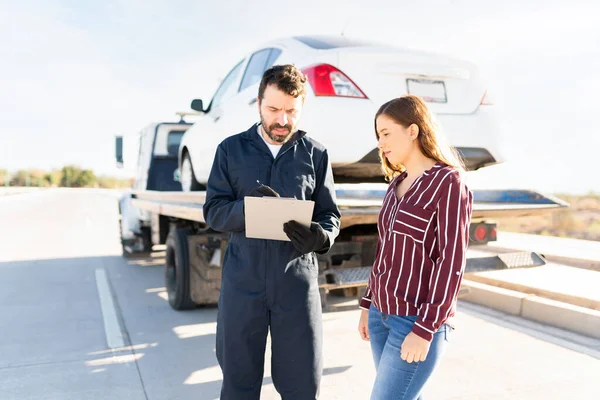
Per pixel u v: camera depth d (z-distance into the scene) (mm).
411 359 1617
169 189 8469
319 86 3562
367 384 3246
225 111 4969
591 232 10961
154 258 9195
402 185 1885
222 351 2078
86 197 39000
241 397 2035
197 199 4320
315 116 3537
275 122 1959
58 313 5078
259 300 1997
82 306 5379
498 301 5078
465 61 3988
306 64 3793
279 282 1994
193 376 3408
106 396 3088
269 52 4684
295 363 2033
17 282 6742
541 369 3455
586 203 13211
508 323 4590
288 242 2021
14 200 30797
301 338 2023
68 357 3775
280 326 2020
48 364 3627
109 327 4562
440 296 1613
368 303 2061
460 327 4465
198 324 4668
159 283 6754
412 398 1731
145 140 8562
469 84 3982
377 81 3688
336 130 3520
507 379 3287
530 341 4066
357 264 4000
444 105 3861
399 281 1731
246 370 2033
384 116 1827
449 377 3320
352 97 3609
